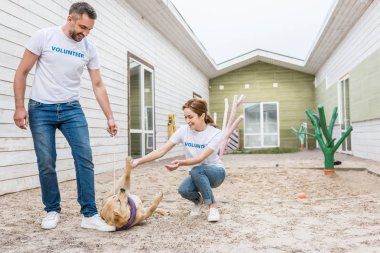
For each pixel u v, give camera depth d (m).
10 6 4.68
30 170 4.96
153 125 10.50
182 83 14.21
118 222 2.61
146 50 10.07
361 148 10.10
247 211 3.39
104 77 7.37
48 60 2.72
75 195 4.38
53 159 2.80
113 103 7.76
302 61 16.94
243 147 18.89
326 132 6.23
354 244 2.31
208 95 19.53
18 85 2.70
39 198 4.18
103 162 7.23
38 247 2.31
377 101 8.38
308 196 4.48
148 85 10.39
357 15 9.67
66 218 3.09
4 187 4.47
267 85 18.94
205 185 3.00
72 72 2.78
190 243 2.36
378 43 8.24
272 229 2.71
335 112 6.44
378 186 5.04
